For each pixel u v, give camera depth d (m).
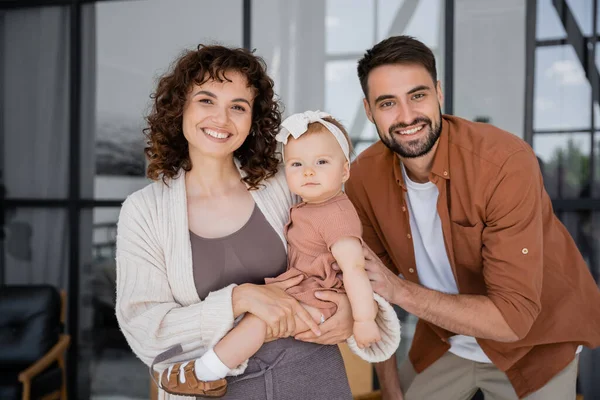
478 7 3.46
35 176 4.20
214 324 1.41
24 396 3.18
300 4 3.84
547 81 3.36
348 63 3.78
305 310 1.46
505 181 1.76
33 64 4.20
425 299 1.74
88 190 4.11
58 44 4.16
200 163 1.58
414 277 2.12
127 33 4.04
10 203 4.23
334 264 1.54
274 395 1.46
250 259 1.54
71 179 4.11
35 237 4.19
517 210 1.76
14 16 4.21
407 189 1.99
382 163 2.04
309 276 1.54
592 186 3.30
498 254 1.78
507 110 3.42
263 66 1.61
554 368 1.98
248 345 1.41
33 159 4.20
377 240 2.19
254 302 1.41
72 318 4.08
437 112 1.82
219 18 3.95
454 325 1.79
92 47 4.09
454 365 2.24
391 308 1.54
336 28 3.79
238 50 1.55
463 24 3.49
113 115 4.06
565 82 3.34
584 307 2.00
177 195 1.55
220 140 1.50
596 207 3.28
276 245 1.58
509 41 3.41
